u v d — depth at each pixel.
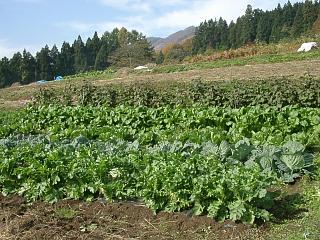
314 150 11.09
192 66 39.66
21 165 9.39
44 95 22.31
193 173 8.01
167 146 10.25
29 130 16.06
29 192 8.80
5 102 28.47
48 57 84.88
